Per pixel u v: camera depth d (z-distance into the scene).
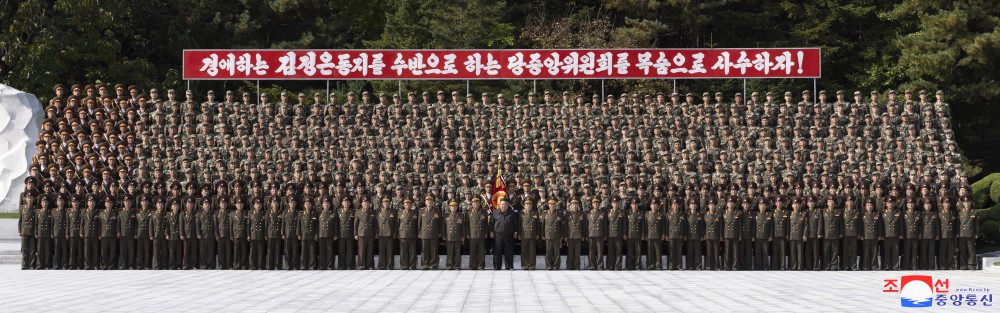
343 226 27.12
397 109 31.31
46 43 41.53
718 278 24.00
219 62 32.44
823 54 48.59
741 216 26.95
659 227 27.09
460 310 16.62
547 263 26.97
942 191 27.50
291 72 32.44
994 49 41.72
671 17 49.09
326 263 27.22
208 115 31.28
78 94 31.41
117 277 24.11
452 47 45.94
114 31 46.31
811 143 30.33
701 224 27.05
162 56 48.34
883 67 48.22
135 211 27.11
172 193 27.61
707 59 32.25
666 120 30.98
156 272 25.95
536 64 32.38
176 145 30.50
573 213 27.00
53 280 23.11
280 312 16.25
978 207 33.31
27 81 41.72
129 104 31.42
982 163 48.81
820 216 27.08
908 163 29.08
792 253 27.16
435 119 31.17
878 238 27.23
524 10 50.53
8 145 34.25
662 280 23.33
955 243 27.48
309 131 30.91
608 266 27.19
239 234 27.03
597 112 31.39
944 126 30.53
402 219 27.11
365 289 20.69
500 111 31.20
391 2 53.41
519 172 29.19
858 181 27.73
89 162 28.67
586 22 48.69
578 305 17.47
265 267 27.33
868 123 30.53
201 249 27.20
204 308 16.88
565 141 30.44
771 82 47.47
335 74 32.47
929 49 43.09
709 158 29.83
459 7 46.25
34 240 26.98
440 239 28.72
